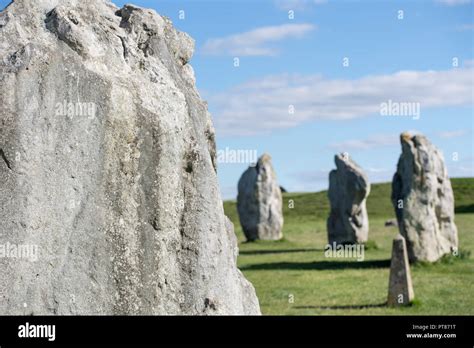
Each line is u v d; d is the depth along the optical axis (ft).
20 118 22.70
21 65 22.98
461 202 160.45
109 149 23.54
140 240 23.86
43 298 22.84
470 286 71.26
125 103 23.82
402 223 86.33
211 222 25.03
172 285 24.35
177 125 24.68
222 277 25.26
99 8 26.32
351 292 69.46
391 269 62.39
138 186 23.88
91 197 23.31
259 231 125.39
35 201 22.74
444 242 87.35
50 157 22.97
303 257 98.78
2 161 22.53
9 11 24.45
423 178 86.69
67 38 23.88
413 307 60.95
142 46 25.98
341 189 109.50
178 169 24.58
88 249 23.24
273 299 66.44
